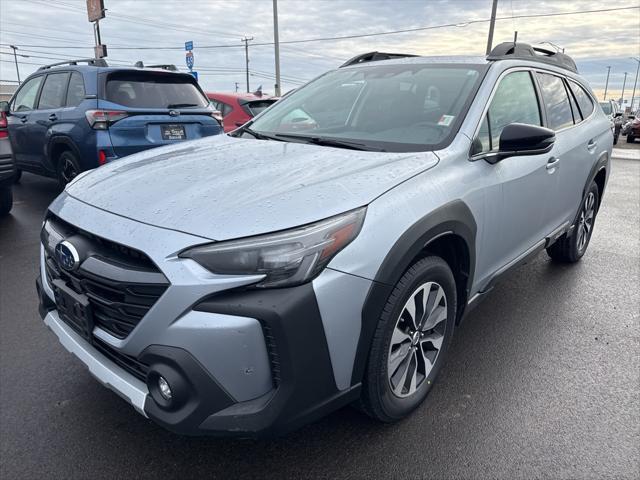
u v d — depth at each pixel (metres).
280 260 1.68
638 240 5.50
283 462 2.12
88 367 2.00
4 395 2.53
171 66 6.83
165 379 1.67
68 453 2.15
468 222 2.35
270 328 1.66
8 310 3.48
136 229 1.81
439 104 2.76
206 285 1.65
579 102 4.10
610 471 2.09
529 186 3.00
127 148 5.52
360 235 1.84
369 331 1.91
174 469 2.07
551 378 2.75
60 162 6.08
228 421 1.69
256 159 2.39
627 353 3.02
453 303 2.46
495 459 2.14
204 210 1.83
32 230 5.39
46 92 6.35
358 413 2.42
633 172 11.88
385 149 2.50
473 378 2.73
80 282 1.95
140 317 1.78
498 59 3.02
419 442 2.24
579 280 4.20
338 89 3.28
